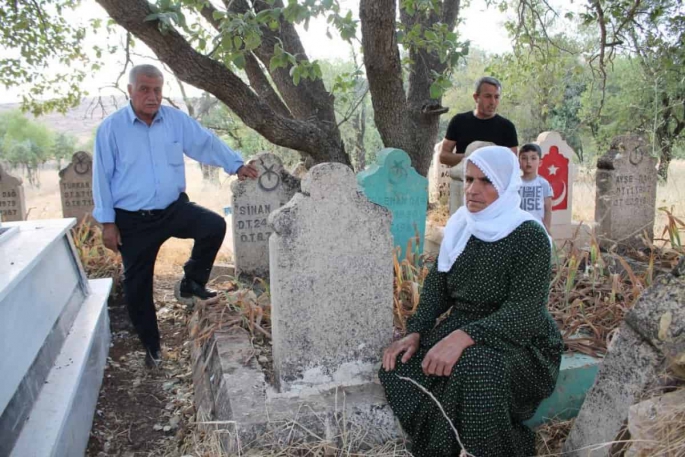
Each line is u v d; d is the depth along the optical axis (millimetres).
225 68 4883
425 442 2576
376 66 5309
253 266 5430
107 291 4281
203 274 4195
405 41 5273
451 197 5703
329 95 6926
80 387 2998
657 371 2166
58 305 3350
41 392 2727
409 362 2719
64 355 3137
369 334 2998
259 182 5312
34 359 2736
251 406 2762
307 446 2617
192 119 4012
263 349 3541
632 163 6266
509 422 2416
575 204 10305
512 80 9469
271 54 6273
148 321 3934
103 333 3982
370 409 2779
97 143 3639
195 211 3975
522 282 2479
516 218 2535
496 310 2594
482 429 2344
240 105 5039
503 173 2529
